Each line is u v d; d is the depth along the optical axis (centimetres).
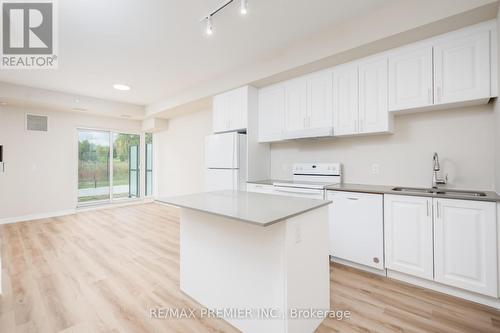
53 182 500
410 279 225
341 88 282
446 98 215
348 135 287
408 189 252
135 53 307
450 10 191
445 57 215
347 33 246
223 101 392
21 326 168
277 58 309
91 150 565
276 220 129
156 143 663
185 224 212
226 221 176
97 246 326
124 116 581
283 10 225
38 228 412
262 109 368
